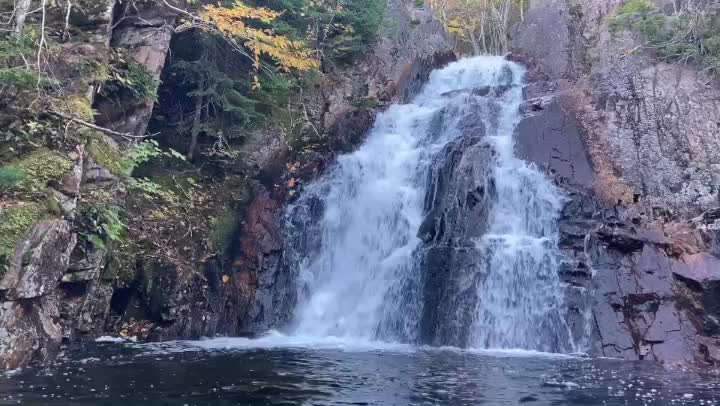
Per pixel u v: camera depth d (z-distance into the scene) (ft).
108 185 33.60
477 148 44.62
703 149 42.14
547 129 47.14
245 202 47.42
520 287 37.42
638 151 44.04
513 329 36.52
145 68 38.32
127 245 39.99
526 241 38.68
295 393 21.47
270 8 53.21
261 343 36.81
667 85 45.60
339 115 55.42
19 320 24.84
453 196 42.19
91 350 31.45
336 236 48.14
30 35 31.14
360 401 20.43
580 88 49.85
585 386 23.72
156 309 39.65
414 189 46.98
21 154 28.35
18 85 28.91
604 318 34.17
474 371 26.84
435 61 67.62
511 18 87.20
